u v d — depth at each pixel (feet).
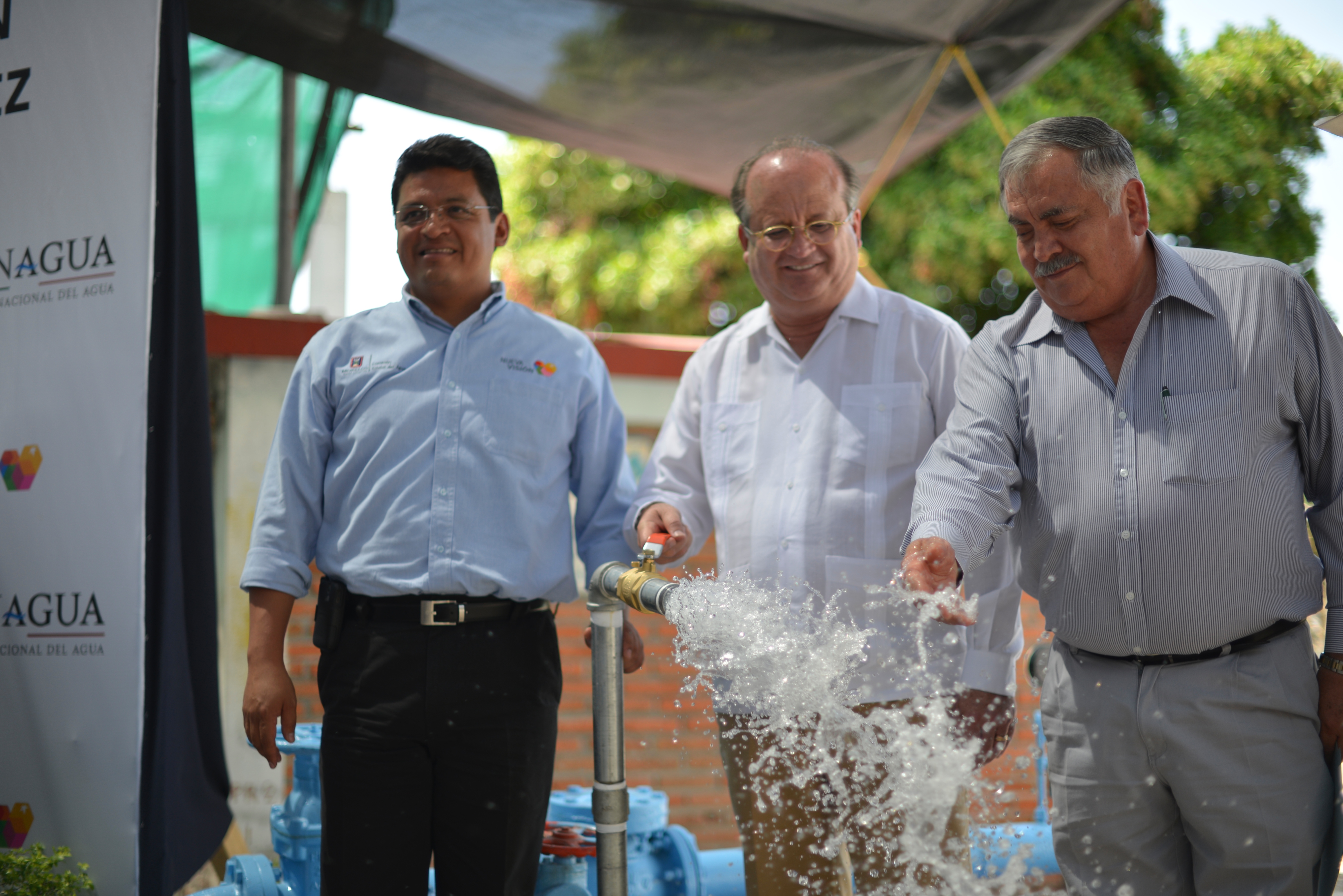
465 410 7.55
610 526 8.20
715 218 33.78
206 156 17.89
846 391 7.88
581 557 8.26
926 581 6.17
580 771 16.75
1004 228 29.01
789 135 13.76
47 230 8.21
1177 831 6.34
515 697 7.18
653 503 8.12
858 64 12.45
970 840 6.97
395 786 7.03
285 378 15.20
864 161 14.25
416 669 7.04
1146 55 25.81
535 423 7.70
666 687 17.26
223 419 14.94
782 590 7.62
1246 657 6.06
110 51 8.16
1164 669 6.16
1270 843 5.99
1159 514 6.08
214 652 8.84
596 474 8.21
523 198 35.96
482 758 7.06
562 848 7.96
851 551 7.63
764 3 11.30
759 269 7.80
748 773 7.58
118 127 8.09
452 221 7.67
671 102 13.19
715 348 8.63
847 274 7.90
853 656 7.20
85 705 7.85
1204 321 6.18
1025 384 6.63
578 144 14.40
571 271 34.04
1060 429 6.43
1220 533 6.00
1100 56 25.96
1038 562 6.60
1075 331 6.46
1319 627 7.38
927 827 6.22
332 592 7.34
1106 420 6.30
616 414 8.43
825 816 7.48
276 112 17.49
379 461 7.45
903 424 7.76
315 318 15.35
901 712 7.21
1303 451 6.26
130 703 7.75
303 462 7.68
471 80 12.73
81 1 8.25
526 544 7.43
